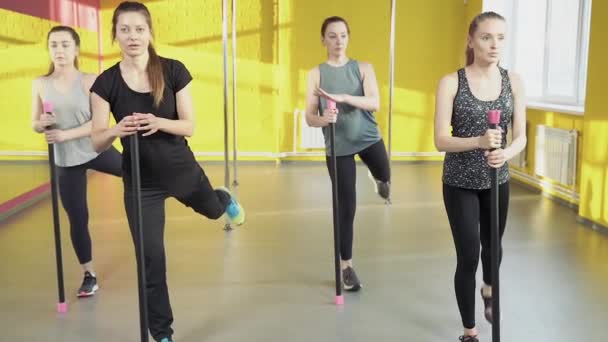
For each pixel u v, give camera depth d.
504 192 2.57
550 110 5.71
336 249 3.15
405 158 7.72
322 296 3.28
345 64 3.33
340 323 2.94
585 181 4.69
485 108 2.46
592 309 3.08
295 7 7.38
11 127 4.89
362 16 7.46
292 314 3.05
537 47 6.65
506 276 3.56
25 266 3.79
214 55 7.49
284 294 3.32
